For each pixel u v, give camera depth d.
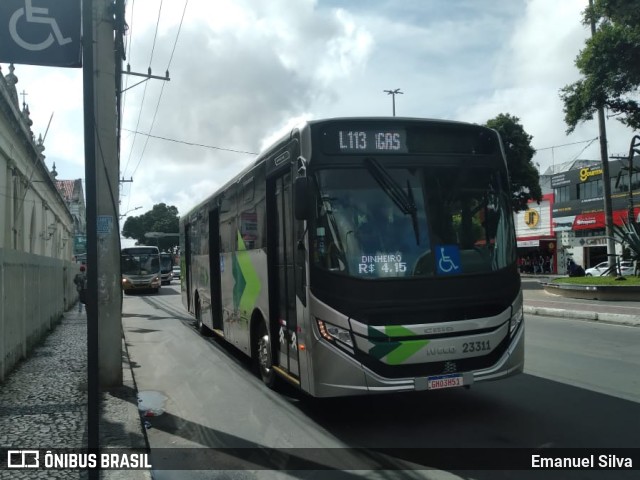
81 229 62.56
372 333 5.55
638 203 38.88
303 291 5.92
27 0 5.09
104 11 7.99
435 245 5.90
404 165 6.04
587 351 10.29
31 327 11.92
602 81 19.22
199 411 7.07
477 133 6.39
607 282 22.06
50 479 4.57
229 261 10.12
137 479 4.57
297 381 6.35
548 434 5.59
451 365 5.73
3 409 6.82
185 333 14.82
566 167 52.50
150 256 36.53
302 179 5.68
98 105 7.93
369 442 5.61
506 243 6.23
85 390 7.88
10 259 9.49
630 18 16.72
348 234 5.75
